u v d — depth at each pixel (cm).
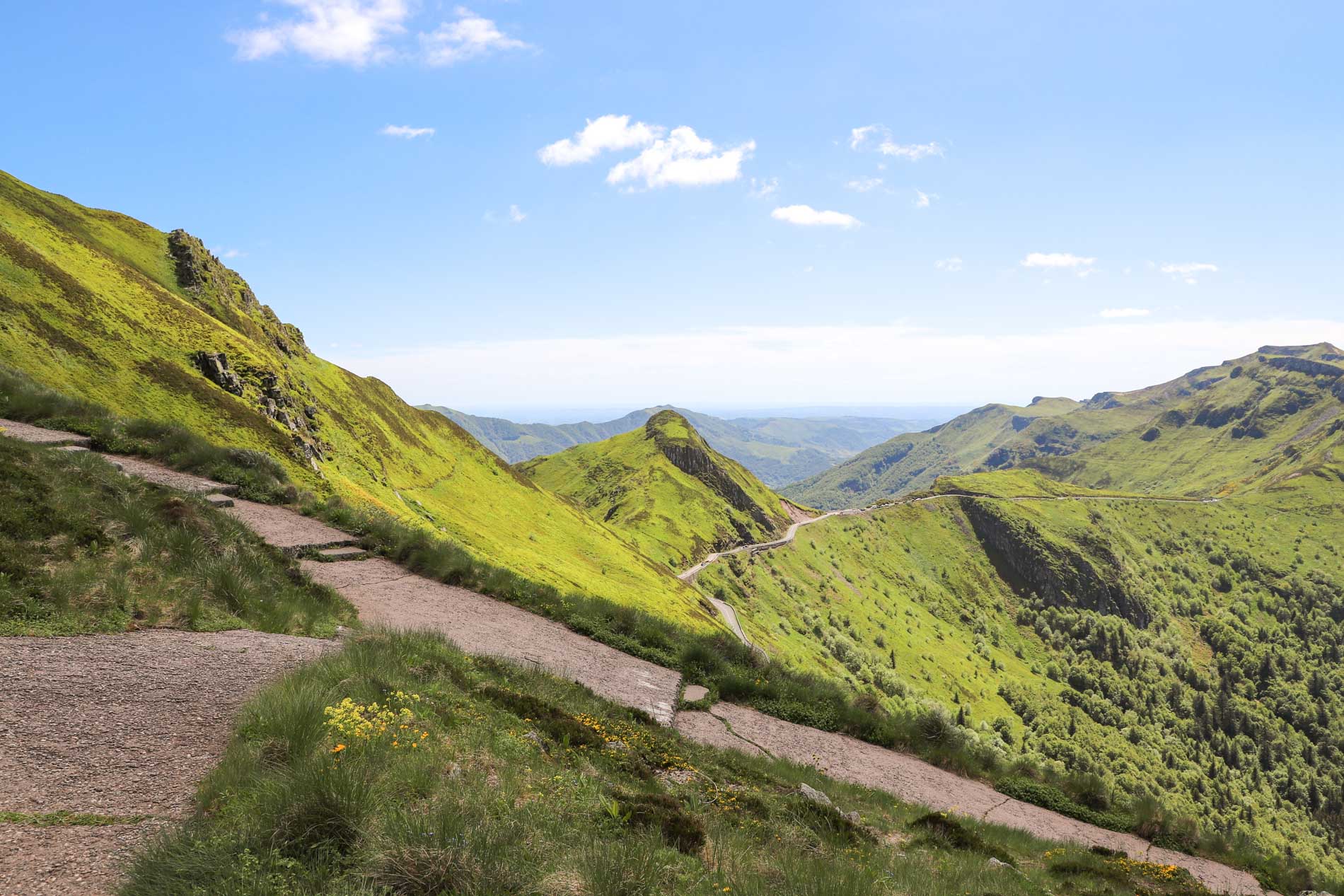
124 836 605
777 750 1702
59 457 1599
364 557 2238
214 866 536
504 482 15538
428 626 1720
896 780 1731
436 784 735
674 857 721
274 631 1318
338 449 10100
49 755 712
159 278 12125
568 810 772
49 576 1133
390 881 549
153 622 1163
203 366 8400
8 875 519
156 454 2434
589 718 1294
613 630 2284
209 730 833
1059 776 2114
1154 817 1911
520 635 1914
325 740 779
